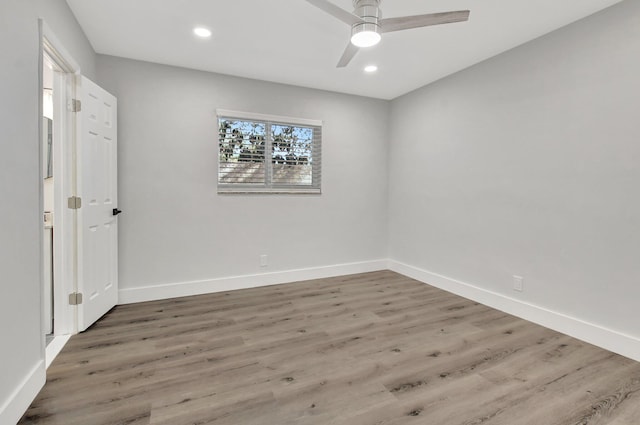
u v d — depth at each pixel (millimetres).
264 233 3906
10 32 1526
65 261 2529
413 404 1748
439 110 3811
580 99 2496
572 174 2562
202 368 2100
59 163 2482
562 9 2352
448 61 3275
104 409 1687
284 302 3346
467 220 3488
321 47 2973
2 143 1469
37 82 1793
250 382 1946
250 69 3486
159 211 3391
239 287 3783
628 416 1659
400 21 1941
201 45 2941
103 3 2295
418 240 4184
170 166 3416
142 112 3283
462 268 3561
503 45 2926
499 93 3111
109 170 2977
